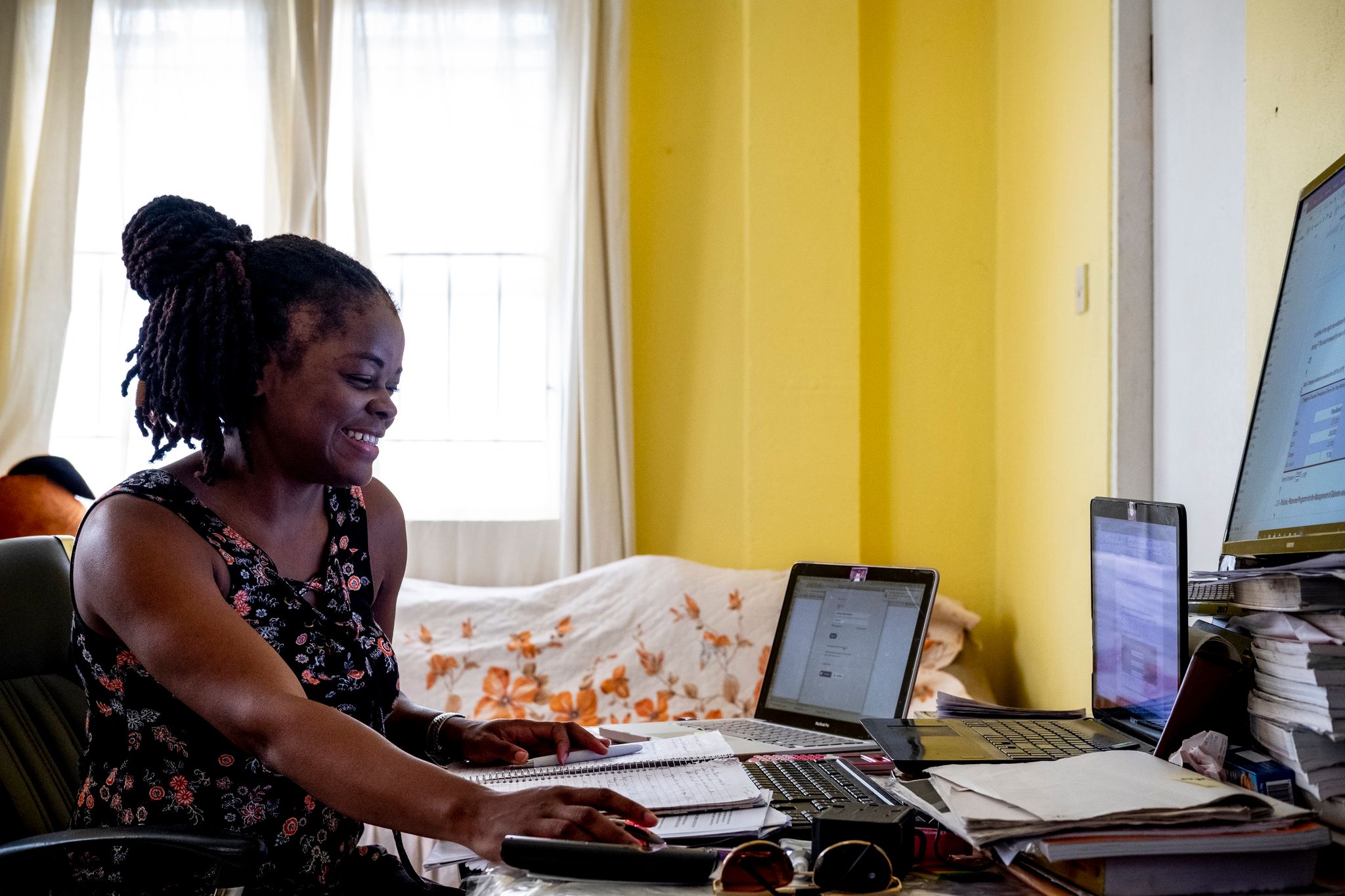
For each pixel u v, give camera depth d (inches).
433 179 121.5
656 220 120.0
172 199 48.2
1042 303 99.9
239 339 46.7
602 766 49.9
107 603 44.2
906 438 115.5
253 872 41.3
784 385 112.6
